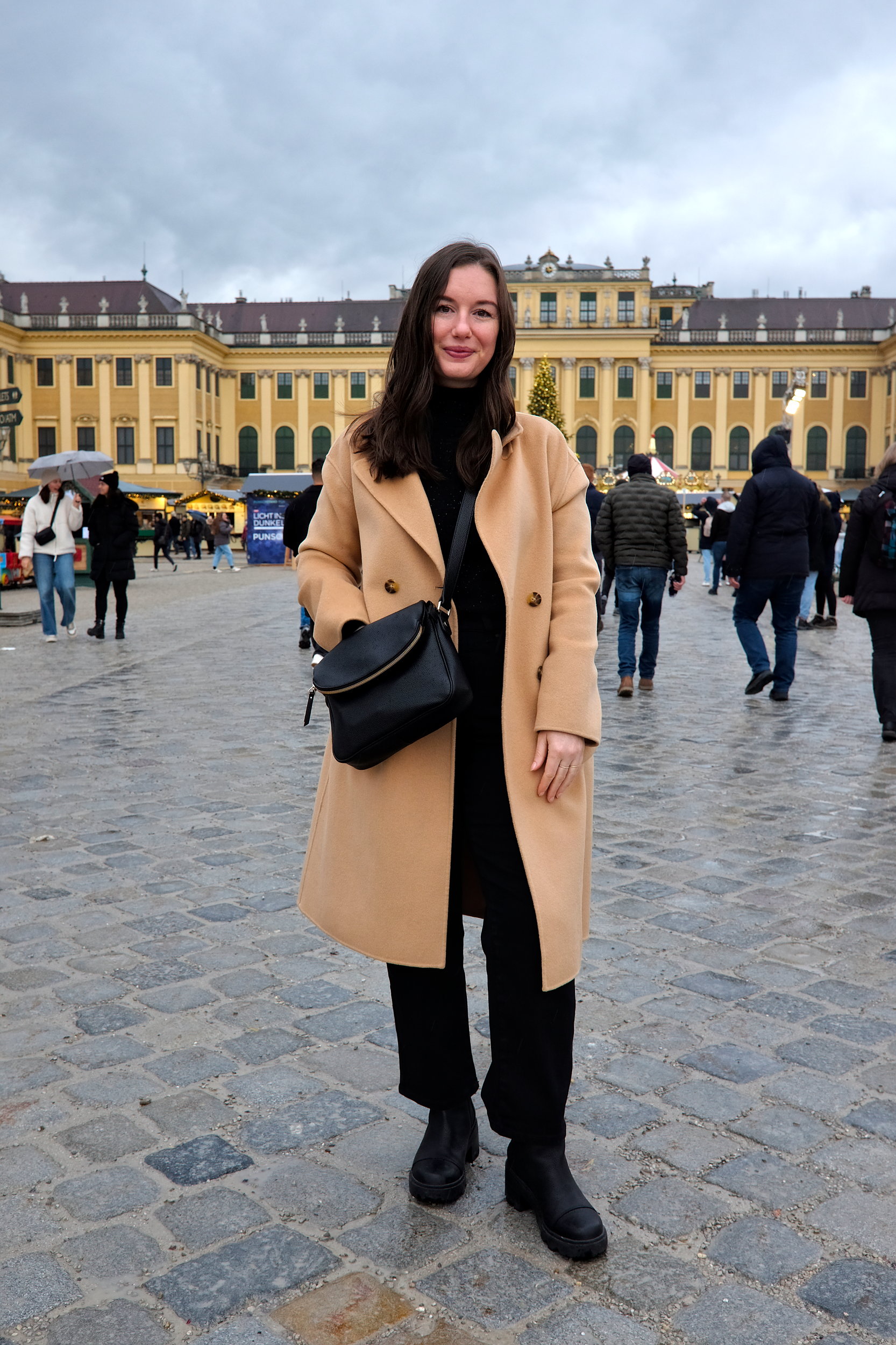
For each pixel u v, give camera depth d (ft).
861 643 44.45
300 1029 10.12
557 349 256.11
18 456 244.83
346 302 280.72
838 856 15.56
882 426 255.70
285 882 14.20
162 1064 9.43
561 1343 6.16
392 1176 7.81
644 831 16.89
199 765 21.03
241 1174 7.81
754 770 21.03
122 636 44.65
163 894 13.75
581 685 6.95
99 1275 6.73
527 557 7.16
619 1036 10.02
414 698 6.46
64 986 11.02
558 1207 6.98
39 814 17.43
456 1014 7.57
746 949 12.13
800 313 264.31
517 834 6.88
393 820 7.05
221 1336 6.21
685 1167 7.93
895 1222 7.31
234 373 265.95
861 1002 10.79
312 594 7.36
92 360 243.19
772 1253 6.97
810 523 28.96
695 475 251.19
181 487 241.96
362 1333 6.23
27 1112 8.66
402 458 7.08
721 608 61.21
